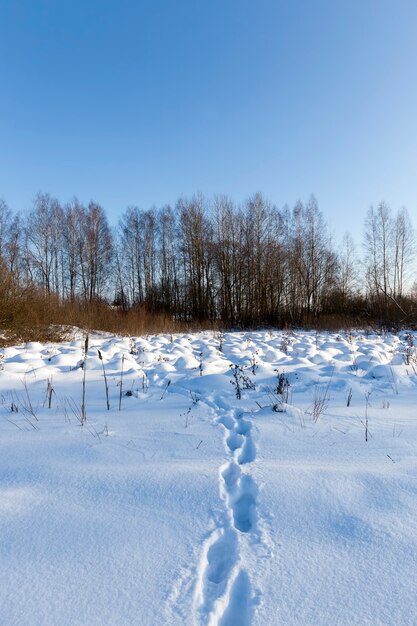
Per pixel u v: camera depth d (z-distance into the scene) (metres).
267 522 1.95
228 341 12.44
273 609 1.40
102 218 29.56
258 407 4.19
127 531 1.88
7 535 1.84
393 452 2.84
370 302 21.66
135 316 16.06
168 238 29.14
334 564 1.64
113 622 1.33
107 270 29.67
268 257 24.28
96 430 3.42
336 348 10.16
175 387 5.25
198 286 25.11
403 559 1.66
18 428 3.51
